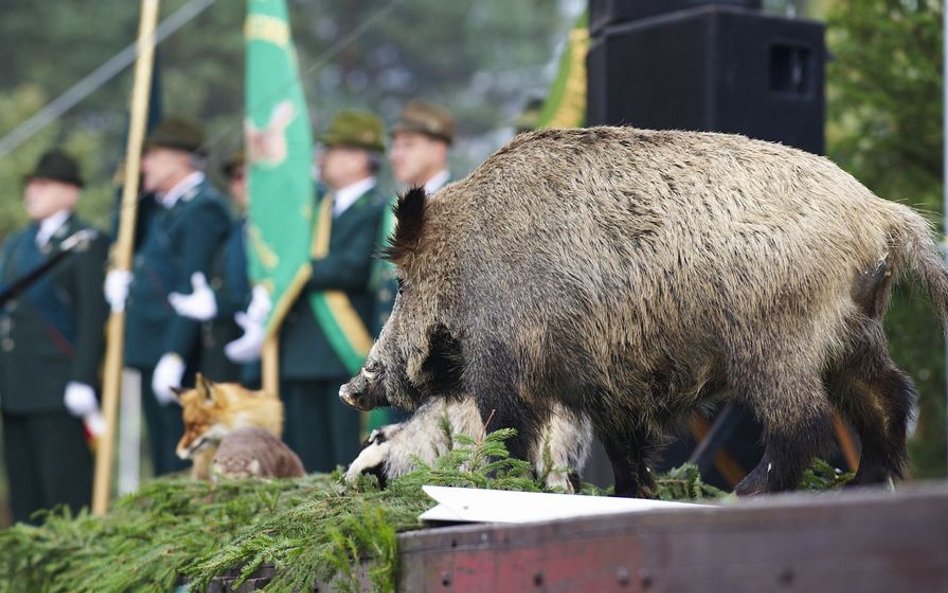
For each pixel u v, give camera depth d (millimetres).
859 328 10109
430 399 11539
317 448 23047
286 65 24156
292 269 23281
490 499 9297
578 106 21703
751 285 9883
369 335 23094
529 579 7938
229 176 29312
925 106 25172
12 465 27328
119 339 24969
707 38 15828
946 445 23688
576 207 10445
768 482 9891
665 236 10102
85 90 30594
